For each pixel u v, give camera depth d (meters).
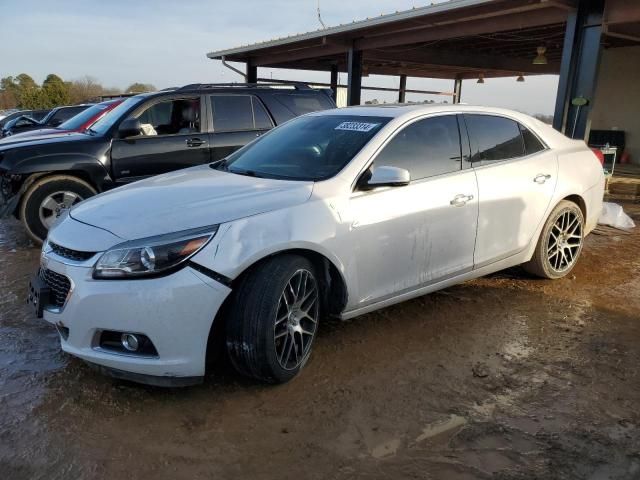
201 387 3.18
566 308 4.43
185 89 6.99
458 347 3.72
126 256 2.84
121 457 2.58
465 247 4.10
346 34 13.54
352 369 3.41
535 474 2.49
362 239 3.45
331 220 3.31
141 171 6.61
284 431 2.79
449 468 2.52
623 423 2.88
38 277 3.31
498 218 4.29
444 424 2.86
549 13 10.01
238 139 7.16
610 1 8.77
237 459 2.58
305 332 3.31
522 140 4.65
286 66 20.64
